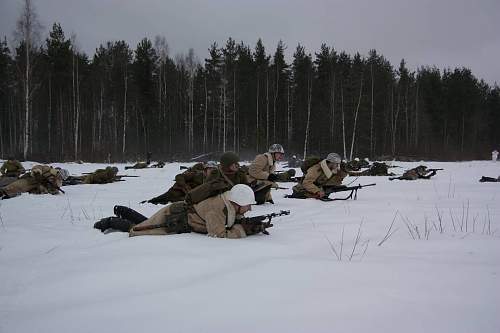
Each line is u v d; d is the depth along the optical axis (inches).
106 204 349.1
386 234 202.5
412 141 2007.9
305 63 1871.3
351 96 1743.4
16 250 182.2
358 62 1930.4
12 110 1886.1
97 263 152.1
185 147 1790.1
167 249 169.9
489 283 121.0
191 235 200.8
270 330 92.9
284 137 1831.9
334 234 203.5
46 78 1680.6
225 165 288.2
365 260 149.6
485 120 2427.4
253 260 153.6
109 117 1804.9
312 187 374.0
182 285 127.0
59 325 100.5
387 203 332.5
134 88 1756.9
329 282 124.1
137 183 574.9
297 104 1847.9
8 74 1817.2
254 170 343.6
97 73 1731.1
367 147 1839.3
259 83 1791.3
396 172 852.6
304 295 113.3
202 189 204.7
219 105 1771.7
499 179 563.8
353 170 812.0
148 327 96.8
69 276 138.5
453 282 122.5
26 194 417.7
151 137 1793.8
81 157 1337.4
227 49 1771.7
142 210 314.8
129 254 162.7
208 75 1824.6
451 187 480.1
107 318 103.0
